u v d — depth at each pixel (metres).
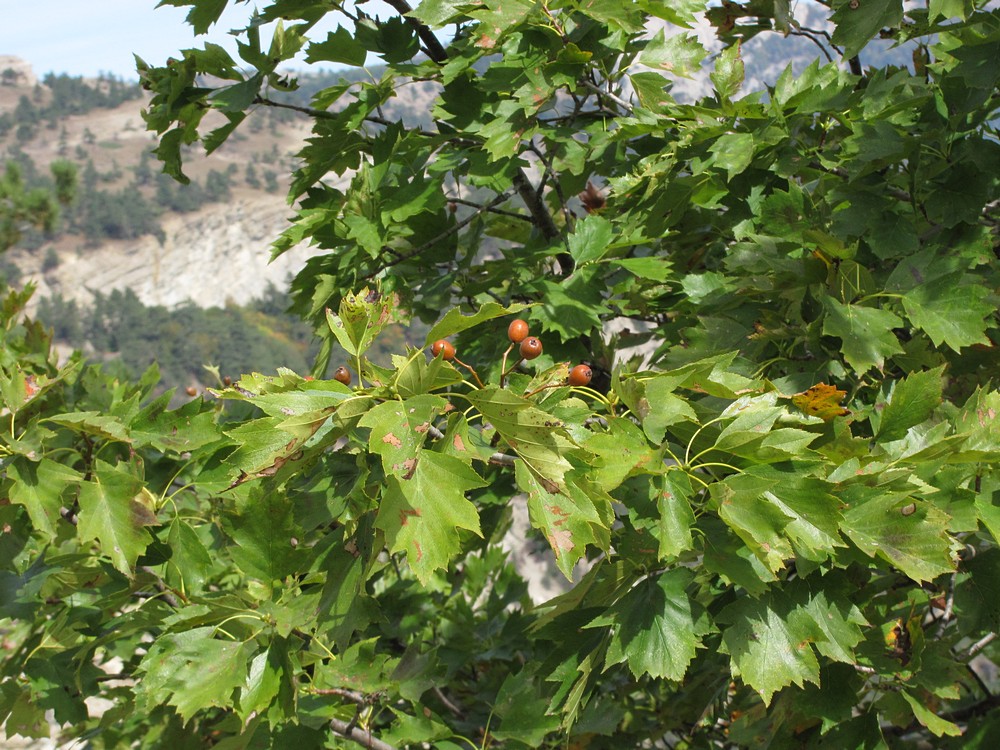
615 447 2.28
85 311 166.88
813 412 2.56
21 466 2.64
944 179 3.65
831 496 2.26
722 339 3.33
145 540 2.69
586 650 2.79
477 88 4.08
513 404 2.00
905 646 2.92
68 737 3.77
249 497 2.72
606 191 4.77
